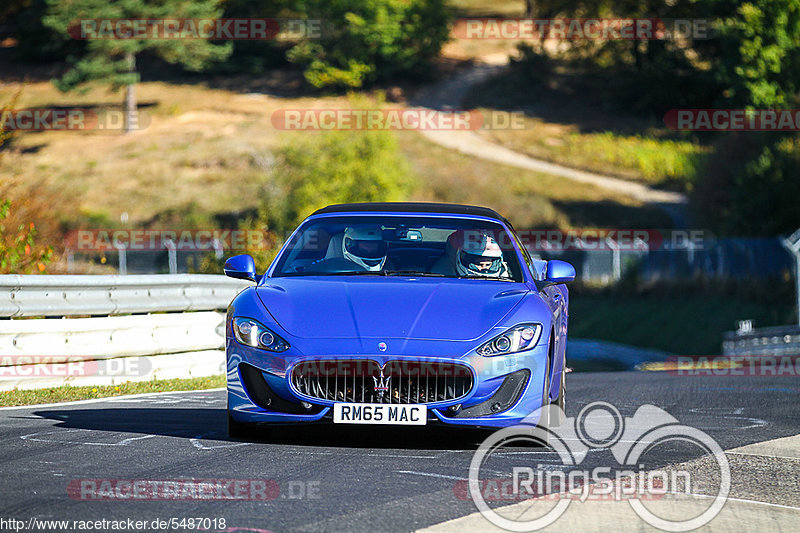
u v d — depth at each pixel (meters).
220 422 25.64
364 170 143.88
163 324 37.81
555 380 24.31
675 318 111.75
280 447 21.45
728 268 125.56
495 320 21.55
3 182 55.19
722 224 144.00
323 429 24.00
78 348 33.75
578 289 129.75
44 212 62.34
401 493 16.97
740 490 18.22
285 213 141.50
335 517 15.19
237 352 21.56
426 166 198.75
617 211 177.50
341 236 25.23
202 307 40.88
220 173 192.50
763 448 22.94
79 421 25.52
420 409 20.48
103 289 35.16
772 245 120.69
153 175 192.50
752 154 150.88
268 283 23.77
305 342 20.84
